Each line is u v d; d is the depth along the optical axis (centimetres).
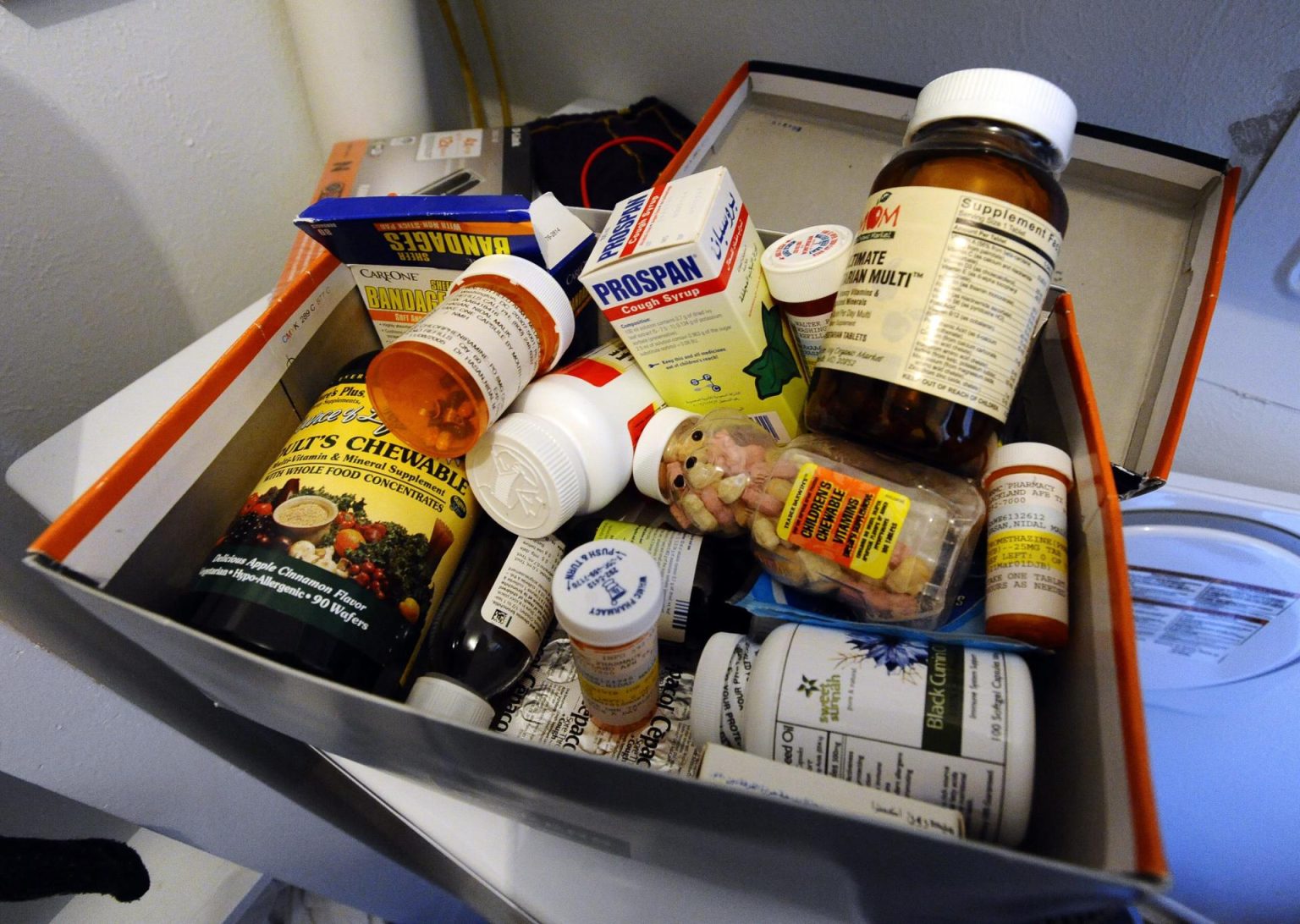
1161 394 42
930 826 29
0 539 58
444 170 64
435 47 76
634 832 32
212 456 37
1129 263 47
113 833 71
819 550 36
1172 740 73
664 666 43
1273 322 54
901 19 55
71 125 56
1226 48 46
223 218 68
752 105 59
